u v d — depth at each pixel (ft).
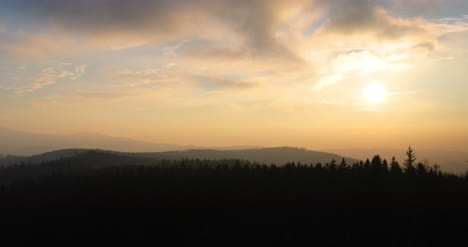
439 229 226.17
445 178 338.75
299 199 309.83
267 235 265.13
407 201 268.82
